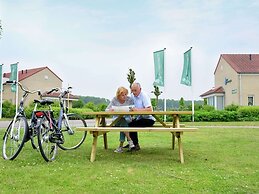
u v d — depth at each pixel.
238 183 3.70
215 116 23.12
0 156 5.36
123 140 6.07
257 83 34.00
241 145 6.95
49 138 5.21
